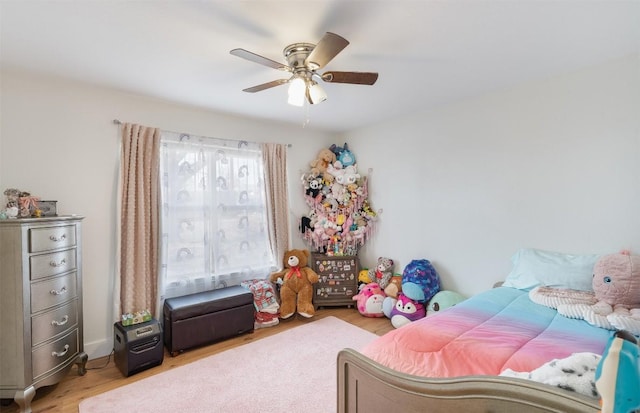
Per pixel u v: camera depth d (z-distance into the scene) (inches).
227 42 71.4
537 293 80.2
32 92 90.1
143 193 106.1
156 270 110.2
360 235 150.7
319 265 147.6
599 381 27.6
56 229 80.4
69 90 95.9
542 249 96.2
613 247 83.3
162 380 86.9
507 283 94.7
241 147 133.3
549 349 53.1
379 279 139.3
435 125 124.5
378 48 75.2
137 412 73.4
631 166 80.3
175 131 117.2
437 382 40.3
